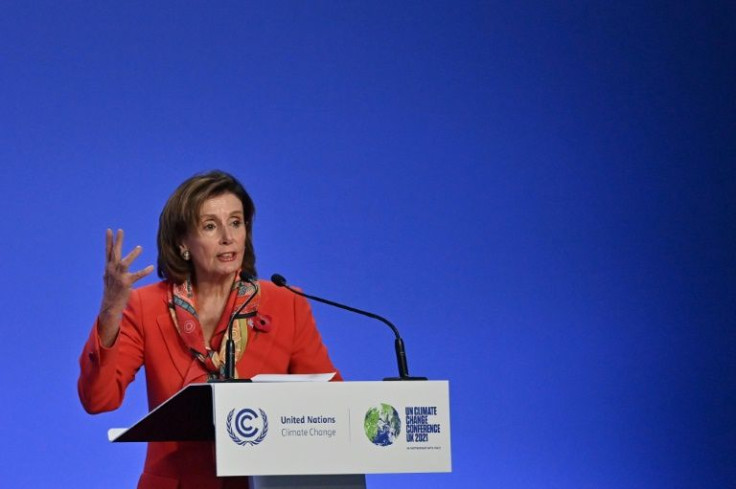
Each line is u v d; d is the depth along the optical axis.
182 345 6.84
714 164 13.13
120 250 5.88
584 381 12.65
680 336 12.94
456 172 12.43
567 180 12.75
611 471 12.63
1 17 11.11
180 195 6.92
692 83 13.13
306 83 12.01
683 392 12.88
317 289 11.89
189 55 11.63
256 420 5.01
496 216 12.52
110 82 11.38
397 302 12.14
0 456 10.81
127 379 6.71
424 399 5.21
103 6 11.41
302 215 11.89
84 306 11.16
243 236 6.96
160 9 11.58
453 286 12.33
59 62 11.24
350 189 12.08
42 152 11.14
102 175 11.29
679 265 13.01
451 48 12.50
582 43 12.88
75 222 11.19
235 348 6.56
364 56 12.22
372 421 5.14
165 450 6.59
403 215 12.23
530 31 12.75
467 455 12.26
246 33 11.84
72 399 11.07
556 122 12.76
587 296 12.73
